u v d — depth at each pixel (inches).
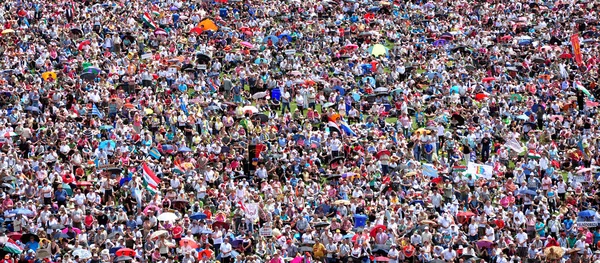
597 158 2930.6
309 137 2878.9
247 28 3870.6
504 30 4116.6
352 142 2901.1
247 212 2368.4
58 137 2731.3
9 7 3828.7
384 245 2265.0
